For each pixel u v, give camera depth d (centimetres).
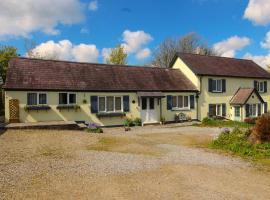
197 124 2708
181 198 745
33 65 2383
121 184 841
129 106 2578
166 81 2911
